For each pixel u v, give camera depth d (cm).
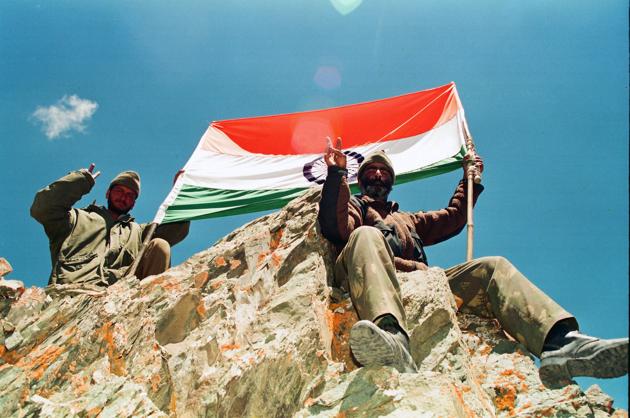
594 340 192
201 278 250
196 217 403
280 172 432
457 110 426
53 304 256
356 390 181
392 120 447
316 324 212
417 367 206
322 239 253
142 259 309
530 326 212
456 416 169
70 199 315
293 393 196
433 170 399
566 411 192
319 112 460
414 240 274
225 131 466
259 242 258
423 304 221
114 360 219
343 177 248
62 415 195
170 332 232
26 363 224
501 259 236
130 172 354
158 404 203
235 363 203
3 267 258
